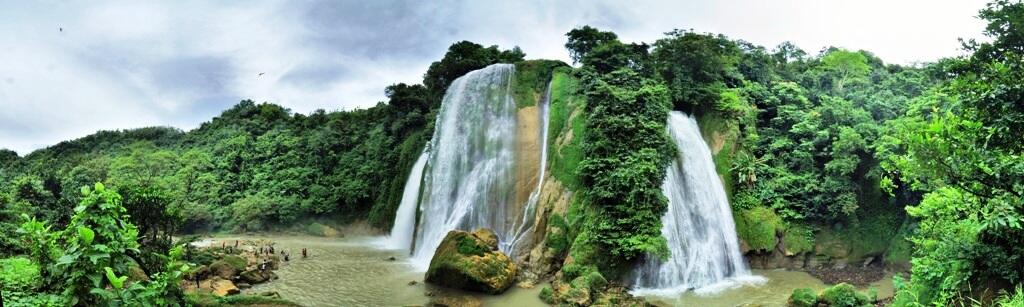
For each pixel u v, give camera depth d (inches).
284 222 1729.8
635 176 872.3
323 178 1893.5
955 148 362.9
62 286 268.4
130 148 2741.1
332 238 1577.3
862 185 1062.4
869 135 1036.5
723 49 1243.8
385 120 1897.1
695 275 903.7
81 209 268.7
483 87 1289.4
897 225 1011.3
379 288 833.5
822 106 1138.0
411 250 1238.9
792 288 856.9
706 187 1039.0
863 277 920.3
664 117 1018.7
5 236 626.5
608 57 1176.8
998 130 351.9
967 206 441.7
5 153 3206.2
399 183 1582.2
